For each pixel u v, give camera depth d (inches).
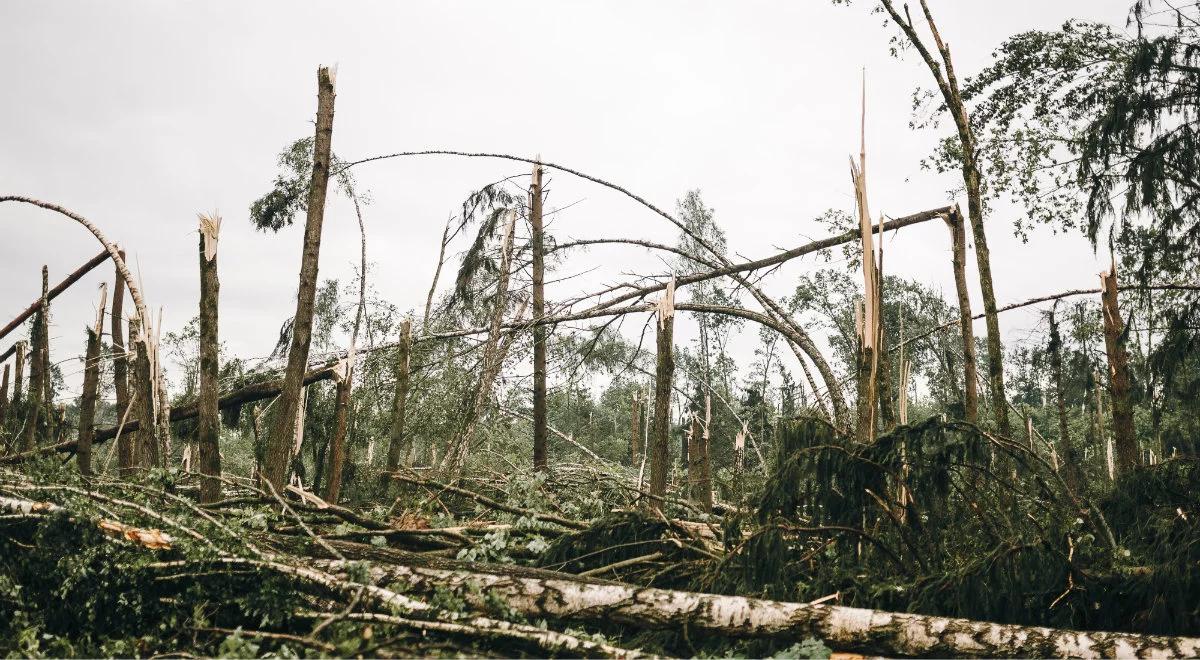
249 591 228.7
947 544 282.2
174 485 379.9
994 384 409.1
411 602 212.5
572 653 200.4
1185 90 512.1
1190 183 517.3
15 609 226.7
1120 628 234.8
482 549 299.7
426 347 637.3
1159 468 285.4
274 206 710.5
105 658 206.7
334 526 343.9
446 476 488.1
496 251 683.4
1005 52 530.9
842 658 210.8
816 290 850.1
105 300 490.6
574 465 565.0
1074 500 287.3
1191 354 504.7
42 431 559.8
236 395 523.5
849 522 278.2
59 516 229.3
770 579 253.4
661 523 301.1
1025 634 209.0
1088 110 544.1
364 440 569.0
